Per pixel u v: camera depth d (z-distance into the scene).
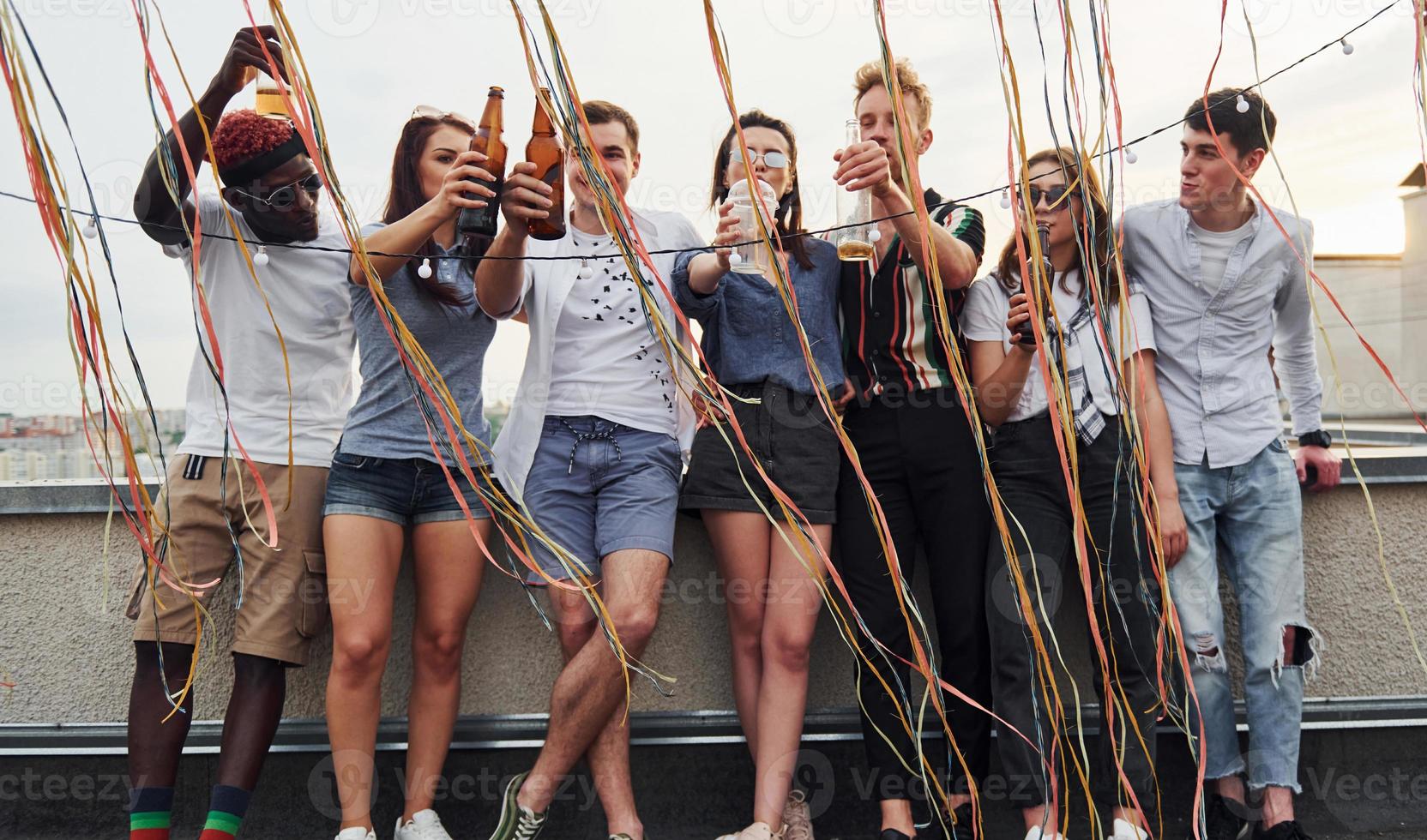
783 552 1.92
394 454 1.87
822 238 2.12
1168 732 2.12
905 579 1.98
